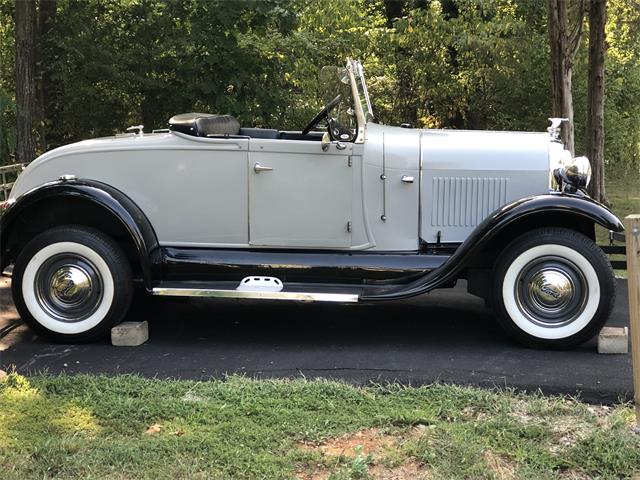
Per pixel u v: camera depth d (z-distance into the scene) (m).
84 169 4.86
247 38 10.62
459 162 4.79
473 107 13.37
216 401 3.62
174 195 4.80
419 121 13.80
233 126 5.33
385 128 5.12
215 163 4.75
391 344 4.70
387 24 15.89
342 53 12.20
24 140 9.59
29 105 9.59
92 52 9.95
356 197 4.75
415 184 4.78
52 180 4.90
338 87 5.20
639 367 3.23
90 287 4.63
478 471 2.90
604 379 3.98
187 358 4.41
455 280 4.75
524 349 4.55
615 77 16.48
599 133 10.60
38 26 10.27
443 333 4.95
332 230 4.78
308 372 4.14
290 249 4.83
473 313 5.49
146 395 3.70
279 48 10.88
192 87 10.06
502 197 4.83
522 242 4.43
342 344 4.71
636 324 3.22
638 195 12.90
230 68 10.16
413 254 4.80
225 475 2.87
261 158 4.72
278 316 5.42
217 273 4.77
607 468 2.96
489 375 4.06
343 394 3.70
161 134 4.96
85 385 3.81
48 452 3.04
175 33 10.02
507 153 4.84
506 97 12.84
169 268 4.78
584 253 4.34
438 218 4.82
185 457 3.02
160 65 10.27
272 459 2.99
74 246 4.58
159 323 5.21
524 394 3.75
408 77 13.46
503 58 12.54
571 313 4.43
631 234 3.19
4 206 4.82
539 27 13.49
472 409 3.54
